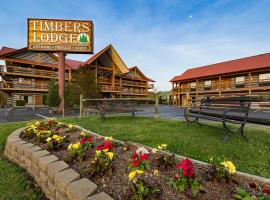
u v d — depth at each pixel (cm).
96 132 418
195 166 204
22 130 432
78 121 621
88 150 264
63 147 281
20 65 2125
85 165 217
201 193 150
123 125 515
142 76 3672
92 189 160
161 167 197
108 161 202
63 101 1115
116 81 2930
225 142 316
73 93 1062
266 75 1848
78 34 1162
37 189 229
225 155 259
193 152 271
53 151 271
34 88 2178
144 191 146
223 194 150
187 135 375
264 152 269
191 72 2786
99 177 188
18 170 281
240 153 264
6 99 2234
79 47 1160
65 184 172
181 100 2850
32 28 1108
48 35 1127
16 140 342
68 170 202
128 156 237
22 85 2094
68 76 2181
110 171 190
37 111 1435
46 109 1689
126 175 188
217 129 442
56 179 189
